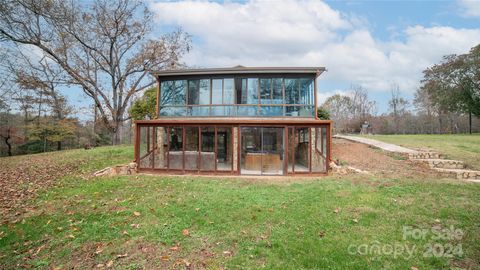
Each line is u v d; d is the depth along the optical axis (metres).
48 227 6.46
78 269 4.68
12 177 12.77
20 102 26.70
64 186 10.80
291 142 14.49
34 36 22.69
